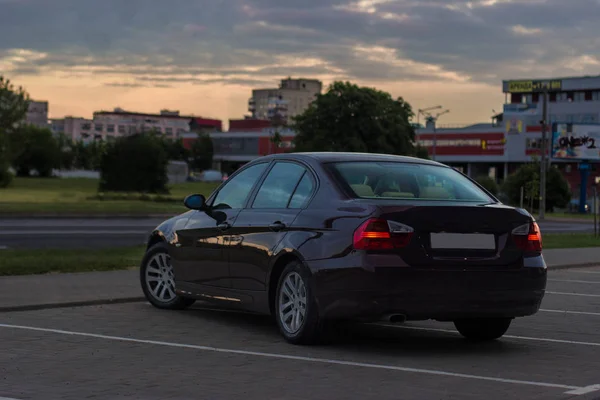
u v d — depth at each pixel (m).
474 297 8.27
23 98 95.00
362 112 97.44
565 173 136.12
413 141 101.62
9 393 6.46
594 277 17.95
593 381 7.24
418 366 7.80
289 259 9.00
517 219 8.60
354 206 8.41
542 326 10.64
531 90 145.50
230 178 10.46
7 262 16.06
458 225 8.32
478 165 148.00
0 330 9.48
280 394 6.56
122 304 11.85
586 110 141.38
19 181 122.62
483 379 7.23
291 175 9.45
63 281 13.96
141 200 63.62
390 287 8.04
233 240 9.71
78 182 123.69
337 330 10.01
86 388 6.68
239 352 8.36
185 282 10.66
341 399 6.41
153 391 6.61
